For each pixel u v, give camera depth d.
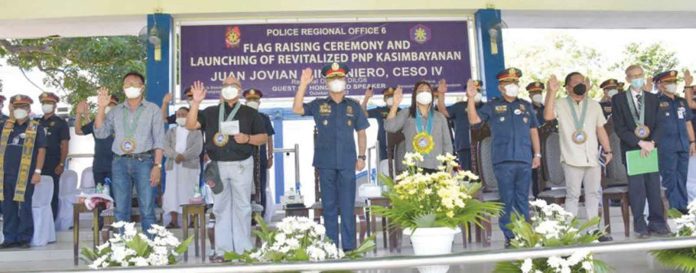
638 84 5.75
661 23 8.62
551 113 5.52
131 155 5.16
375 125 8.53
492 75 7.72
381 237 6.18
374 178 8.34
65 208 7.01
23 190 6.11
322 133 5.27
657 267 4.19
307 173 8.75
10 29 8.06
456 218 3.19
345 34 7.80
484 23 7.77
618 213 6.97
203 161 6.99
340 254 3.48
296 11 7.60
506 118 5.48
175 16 7.65
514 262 3.38
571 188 5.65
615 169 6.21
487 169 5.99
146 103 5.29
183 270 2.27
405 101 7.81
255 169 5.92
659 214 5.70
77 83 11.57
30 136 6.19
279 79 7.72
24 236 6.20
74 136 8.40
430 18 7.90
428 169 5.48
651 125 5.79
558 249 2.44
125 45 10.73
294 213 5.69
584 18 8.30
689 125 6.40
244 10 7.54
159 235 3.78
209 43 7.69
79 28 8.09
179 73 7.62
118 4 7.48
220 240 4.95
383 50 7.82
